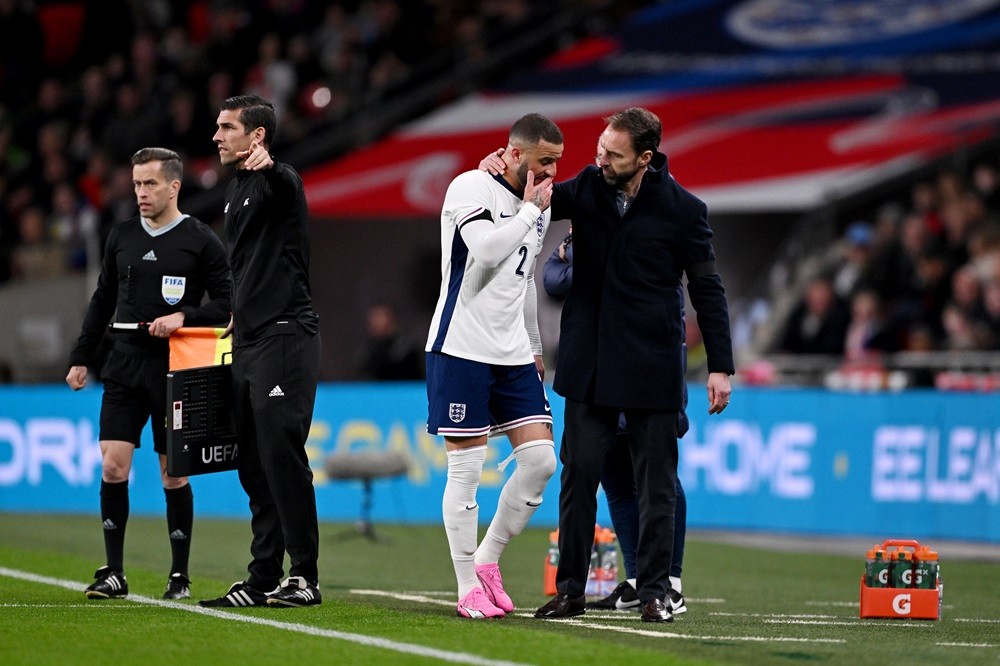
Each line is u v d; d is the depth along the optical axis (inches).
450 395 808.9
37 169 2514.8
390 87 2487.7
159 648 695.1
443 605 915.4
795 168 2332.7
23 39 2773.1
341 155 2422.5
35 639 721.6
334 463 1492.4
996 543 1521.9
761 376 1817.2
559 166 2357.3
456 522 819.4
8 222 2444.6
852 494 1594.5
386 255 2265.0
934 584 901.8
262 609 829.2
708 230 829.8
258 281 813.2
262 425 810.8
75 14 2827.3
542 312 2100.1
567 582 836.6
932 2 2704.2
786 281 2196.1
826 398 1612.9
